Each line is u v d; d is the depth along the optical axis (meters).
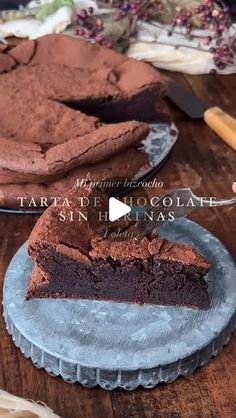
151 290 0.56
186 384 0.53
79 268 0.56
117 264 0.56
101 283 0.57
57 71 0.85
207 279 0.59
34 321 0.55
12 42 0.97
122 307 0.57
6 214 0.69
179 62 0.92
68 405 0.52
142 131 0.72
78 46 0.87
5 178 0.69
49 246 0.55
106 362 0.52
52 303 0.57
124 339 0.54
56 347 0.53
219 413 0.51
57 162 0.68
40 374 0.54
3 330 0.57
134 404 0.52
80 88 0.82
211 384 0.53
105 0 0.95
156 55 0.92
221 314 0.56
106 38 0.93
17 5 1.04
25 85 0.82
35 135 0.74
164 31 0.95
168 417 0.51
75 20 0.94
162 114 0.82
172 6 0.94
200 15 0.93
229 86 0.90
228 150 0.78
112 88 0.83
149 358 0.52
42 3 1.00
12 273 0.60
